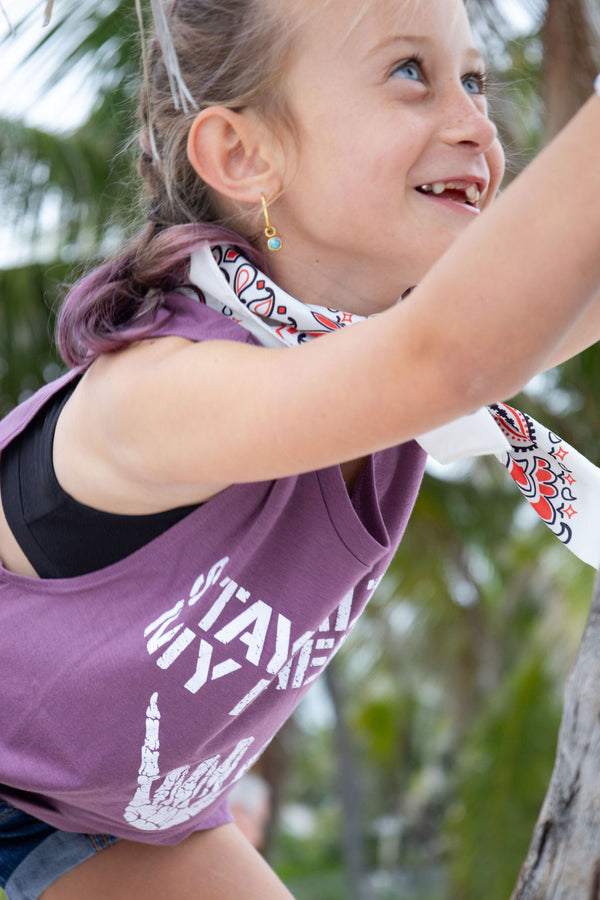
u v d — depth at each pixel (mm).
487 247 964
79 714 1406
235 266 1313
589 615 1347
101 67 4078
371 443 1059
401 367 1007
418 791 15672
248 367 1112
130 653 1367
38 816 1648
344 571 1327
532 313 960
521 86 3189
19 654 1424
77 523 1386
